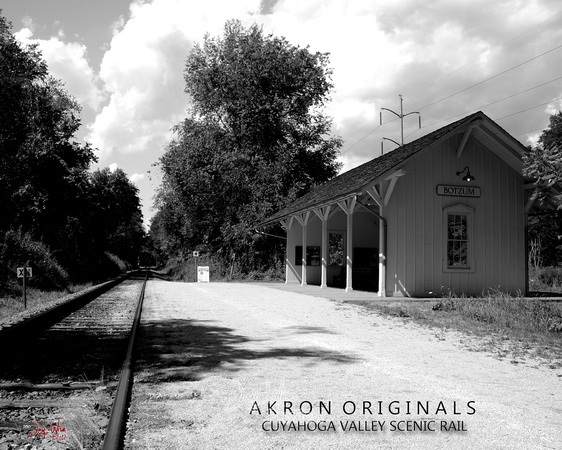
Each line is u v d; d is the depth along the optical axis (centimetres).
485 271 1842
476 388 604
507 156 1842
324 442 425
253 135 4175
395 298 1683
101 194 5297
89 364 732
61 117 3738
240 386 599
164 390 580
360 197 1962
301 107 4381
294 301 1639
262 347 847
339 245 2931
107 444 385
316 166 4397
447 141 1827
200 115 4331
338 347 851
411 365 722
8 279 2378
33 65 2667
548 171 1242
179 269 6338
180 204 4353
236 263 4088
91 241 4572
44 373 677
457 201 1830
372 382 623
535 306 1289
